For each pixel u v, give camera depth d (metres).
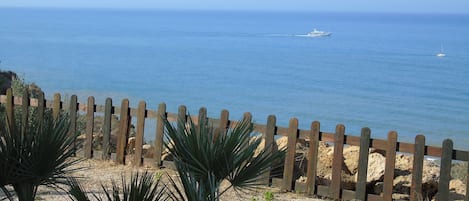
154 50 122.88
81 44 132.38
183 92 62.50
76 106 10.99
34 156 4.63
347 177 9.50
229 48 136.00
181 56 110.56
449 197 8.52
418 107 56.53
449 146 8.48
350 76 82.94
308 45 153.25
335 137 9.16
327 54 122.50
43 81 64.25
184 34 199.62
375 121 49.41
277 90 66.25
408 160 9.96
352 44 160.00
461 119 50.53
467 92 67.62
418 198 8.42
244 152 4.85
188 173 4.62
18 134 4.64
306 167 9.96
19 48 114.31
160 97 58.62
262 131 9.49
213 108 53.88
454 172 12.77
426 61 110.00
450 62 108.19
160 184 8.79
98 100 53.53
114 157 10.83
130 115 10.77
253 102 57.44
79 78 68.81
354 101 59.75
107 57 102.44
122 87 63.69
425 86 73.38
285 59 108.62
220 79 75.44
